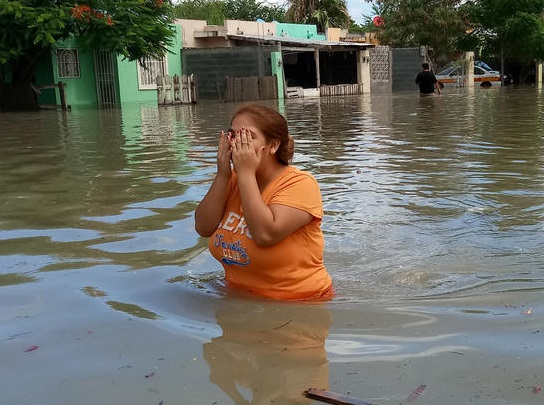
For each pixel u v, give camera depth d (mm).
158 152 7680
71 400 1765
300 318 2402
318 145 8414
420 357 1995
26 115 15930
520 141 8258
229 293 2729
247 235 2658
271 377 1870
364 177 5805
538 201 4668
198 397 1754
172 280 2914
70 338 2215
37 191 5152
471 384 1794
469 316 2400
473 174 5836
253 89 23734
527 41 32656
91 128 11617
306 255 2695
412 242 3670
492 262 3256
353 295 2742
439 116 13227
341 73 32500
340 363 1959
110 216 4230
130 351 2088
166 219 4125
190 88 21719
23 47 18203
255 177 2670
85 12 17328
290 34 32312
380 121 12383
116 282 2881
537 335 2168
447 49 37906
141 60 23375
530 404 1670
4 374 1941
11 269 3098
